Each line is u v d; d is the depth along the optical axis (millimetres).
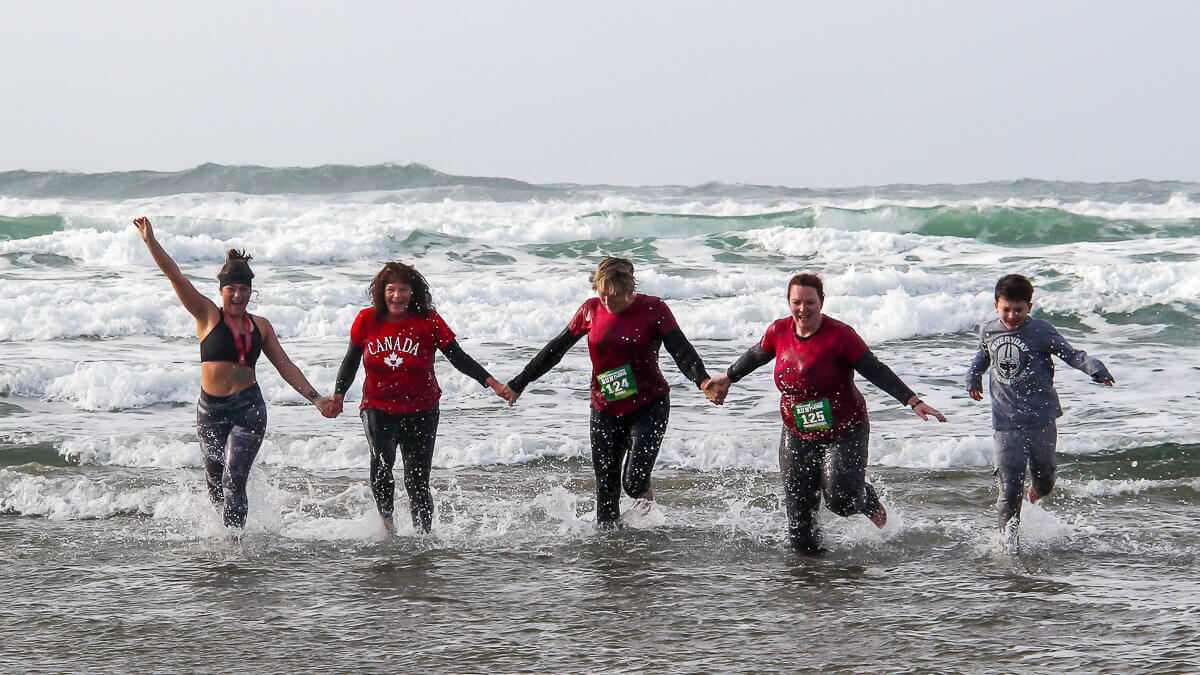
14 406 19250
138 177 94688
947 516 13336
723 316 29484
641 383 12359
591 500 14250
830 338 11094
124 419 18625
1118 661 8156
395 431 12141
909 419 19047
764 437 17344
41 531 12680
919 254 41156
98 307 27609
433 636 8938
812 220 53719
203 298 11984
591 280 12305
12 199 76312
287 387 21016
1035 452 11789
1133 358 24422
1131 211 70562
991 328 12008
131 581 10609
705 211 73000
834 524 12969
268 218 59375
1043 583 10422
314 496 14383
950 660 8234
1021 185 102438
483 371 12398
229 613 9570
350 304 31172
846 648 8562
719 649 8562
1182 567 11039
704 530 12844
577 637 8898
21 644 8719
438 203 79562
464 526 12969
